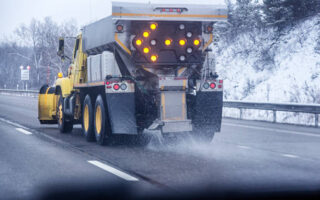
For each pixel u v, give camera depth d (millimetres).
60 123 15117
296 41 30969
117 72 11500
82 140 12883
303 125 17141
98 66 11938
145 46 11117
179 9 11070
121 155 9938
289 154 9922
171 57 11297
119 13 10836
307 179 7238
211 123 11484
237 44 35875
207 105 11453
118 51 11367
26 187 6812
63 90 14883
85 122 12898
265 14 34094
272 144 11648
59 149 10938
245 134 14008
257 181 7094
